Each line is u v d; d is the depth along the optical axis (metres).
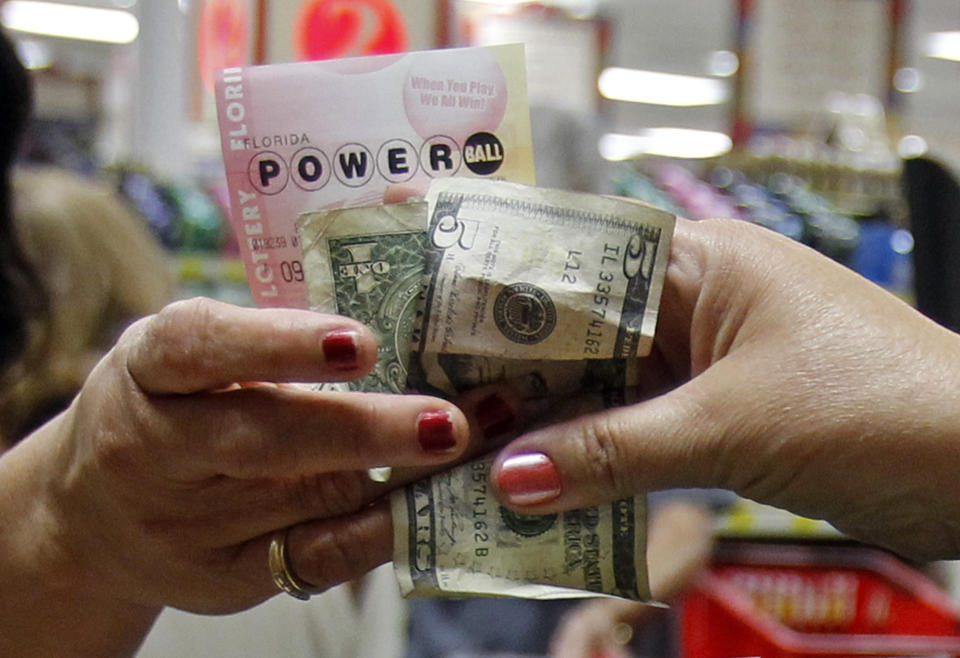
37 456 0.72
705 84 6.82
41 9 6.57
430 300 0.66
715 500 1.99
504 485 0.66
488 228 0.67
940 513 0.64
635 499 0.68
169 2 4.19
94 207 1.62
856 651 1.32
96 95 4.61
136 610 0.76
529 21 3.47
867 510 0.65
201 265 2.65
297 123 0.70
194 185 2.94
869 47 3.32
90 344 1.52
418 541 0.68
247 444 0.62
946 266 1.02
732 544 2.07
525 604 1.99
